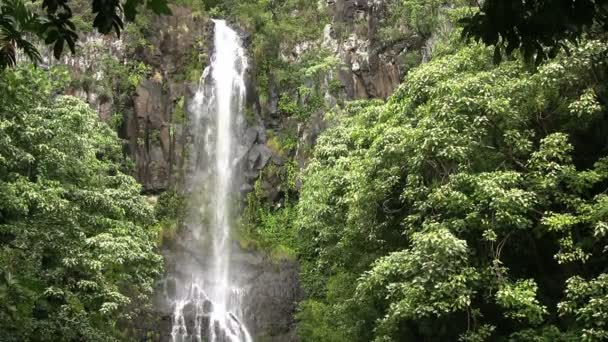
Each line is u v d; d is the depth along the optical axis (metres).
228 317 27.05
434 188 15.05
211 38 34.97
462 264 14.19
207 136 32.75
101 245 17.61
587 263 14.58
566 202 13.80
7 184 14.94
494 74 15.62
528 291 12.88
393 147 16.06
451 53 19.94
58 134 17.81
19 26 5.31
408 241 18.66
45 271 15.91
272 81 34.75
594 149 15.75
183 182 31.44
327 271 25.56
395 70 34.38
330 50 35.34
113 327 20.92
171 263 28.00
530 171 14.71
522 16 4.97
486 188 13.55
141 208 21.31
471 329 16.00
